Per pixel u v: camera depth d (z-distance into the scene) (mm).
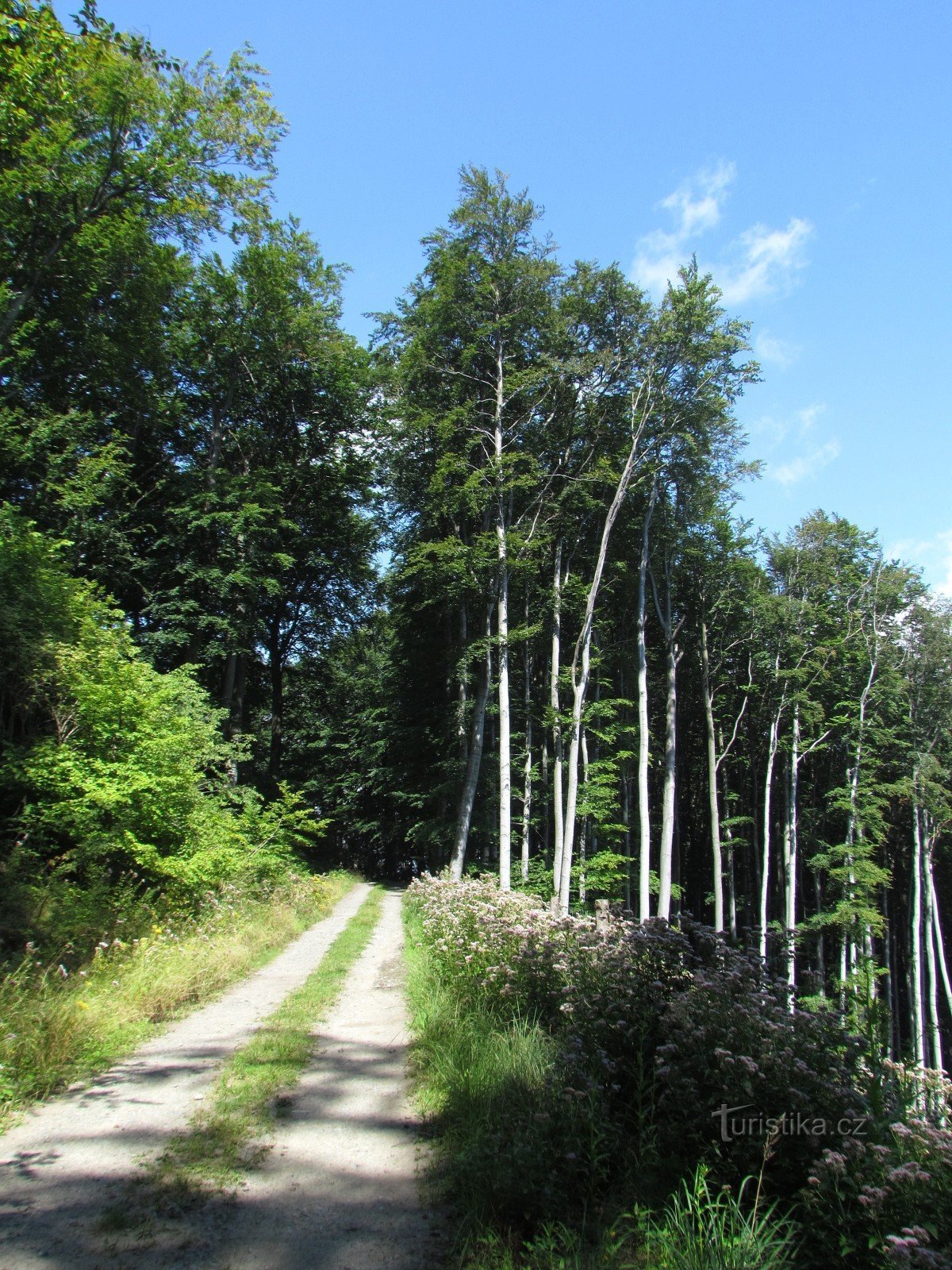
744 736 36594
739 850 39406
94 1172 4383
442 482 23469
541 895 24359
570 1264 3438
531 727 29016
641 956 6266
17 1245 3555
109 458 19625
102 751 12305
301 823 19484
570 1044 5500
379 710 34812
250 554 23812
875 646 32000
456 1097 5473
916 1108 4516
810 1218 3490
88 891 10219
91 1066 6148
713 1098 4191
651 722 35719
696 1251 3324
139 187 17906
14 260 17516
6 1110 5164
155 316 20938
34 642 12234
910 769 32438
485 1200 4027
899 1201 3305
